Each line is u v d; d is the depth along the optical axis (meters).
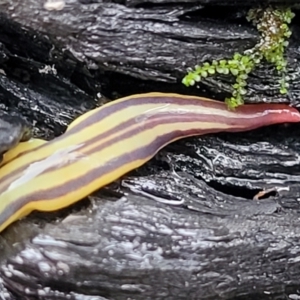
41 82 0.18
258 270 0.16
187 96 0.17
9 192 0.16
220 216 0.17
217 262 0.16
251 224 0.17
